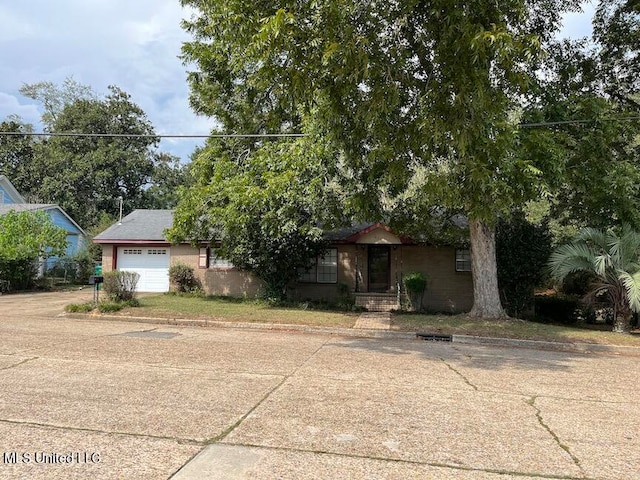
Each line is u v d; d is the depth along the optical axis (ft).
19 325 38.68
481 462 13.06
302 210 48.88
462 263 57.93
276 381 21.44
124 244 67.36
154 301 54.03
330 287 59.77
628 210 41.16
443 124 30.04
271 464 12.54
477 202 33.76
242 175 48.80
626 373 26.73
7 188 110.22
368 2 29.50
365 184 43.16
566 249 41.45
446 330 39.52
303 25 28.17
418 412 17.38
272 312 47.11
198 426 15.25
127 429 14.84
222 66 50.67
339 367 25.05
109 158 131.34
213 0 30.78
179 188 55.62
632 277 38.27
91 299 61.41
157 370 23.04
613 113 44.19
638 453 14.06
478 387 21.63
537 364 28.53
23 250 71.56
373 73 29.45
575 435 15.48
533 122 40.16
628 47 50.06
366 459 13.03
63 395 18.29
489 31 26.48
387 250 59.47
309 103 34.14
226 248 54.29
